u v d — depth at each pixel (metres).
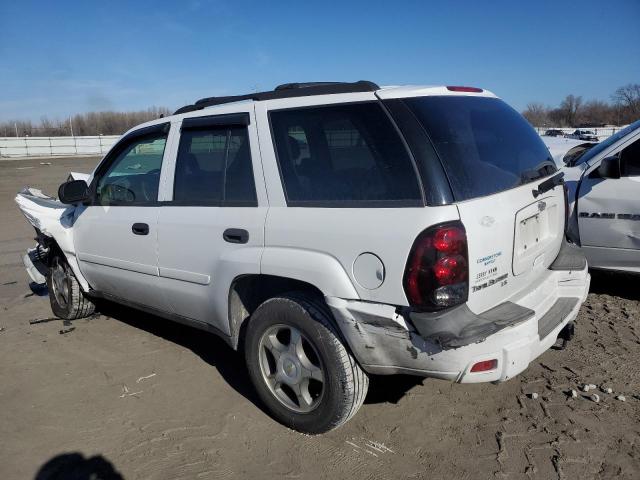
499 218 2.69
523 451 2.94
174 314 3.96
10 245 9.41
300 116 3.07
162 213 3.77
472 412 3.34
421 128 2.68
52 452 3.07
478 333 2.45
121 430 3.27
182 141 3.74
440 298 2.48
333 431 3.19
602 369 3.81
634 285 5.60
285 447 3.05
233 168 3.37
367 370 2.84
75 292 5.00
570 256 3.51
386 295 2.60
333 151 2.92
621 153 4.99
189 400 3.61
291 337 3.08
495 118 3.18
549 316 3.05
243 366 4.11
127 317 5.26
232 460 2.95
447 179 2.59
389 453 2.96
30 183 22.77
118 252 4.18
